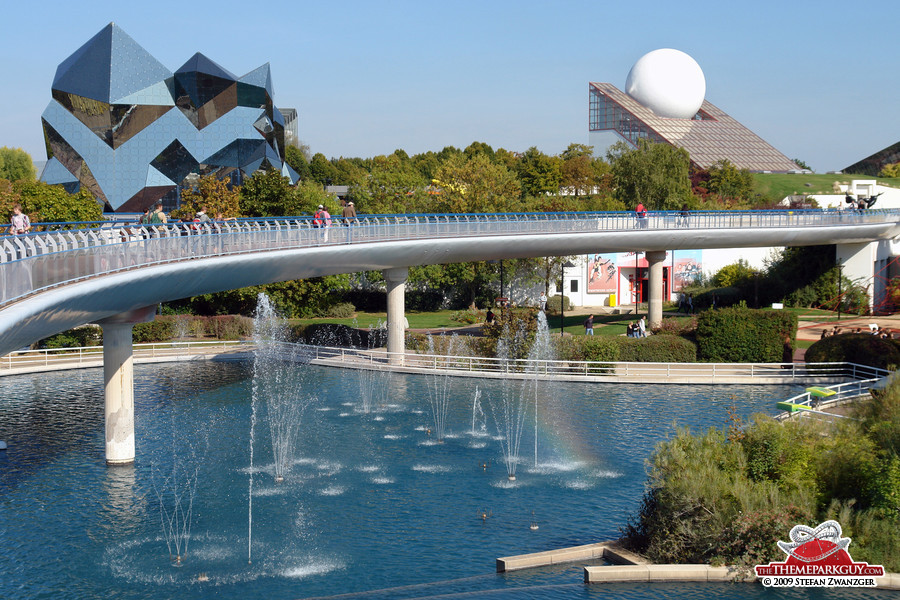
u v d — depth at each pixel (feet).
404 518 81.82
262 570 70.03
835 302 226.99
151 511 84.33
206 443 109.50
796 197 333.42
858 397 123.03
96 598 65.31
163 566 71.05
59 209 193.36
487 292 262.26
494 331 166.71
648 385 146.00
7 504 86.48
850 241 214.48
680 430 76.43
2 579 68.74
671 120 484.33
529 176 401.90
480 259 164.35
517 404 130.72
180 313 216.74
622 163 304.71
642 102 494.18
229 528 79.71
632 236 174.60
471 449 105.70
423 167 554.87
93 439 111.45
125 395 99.50
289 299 216.95
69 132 275.80
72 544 76.02
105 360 99.40
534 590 64.18
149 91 277.44
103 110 273.75
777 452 71.82
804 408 107.96
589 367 154.40
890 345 142.92
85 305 75.10
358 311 261.65
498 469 97.14
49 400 136.67
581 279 247.70
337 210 277.44
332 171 507.30
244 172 292.61
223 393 141.90
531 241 163.84
